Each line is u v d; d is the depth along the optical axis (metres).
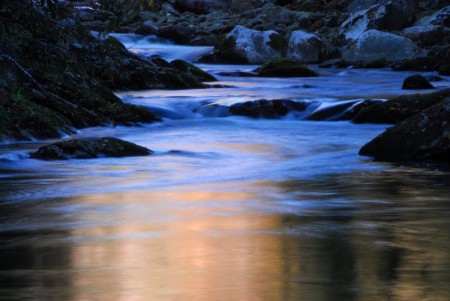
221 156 18.61
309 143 20.92
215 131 23.94
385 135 18.22
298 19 61.56
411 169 16.20
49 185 14.41
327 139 21.73
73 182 14.77
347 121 26.50
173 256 8.63
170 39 59.91
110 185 14.39
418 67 46.59
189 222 10.70
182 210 11.66
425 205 12.05
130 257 8.61
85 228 10.37
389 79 42.06
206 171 16.23
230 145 20.53
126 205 12.16
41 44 18.97
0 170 16.25
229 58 52.16
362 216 11.10
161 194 13.23
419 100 24.48
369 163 17.20
